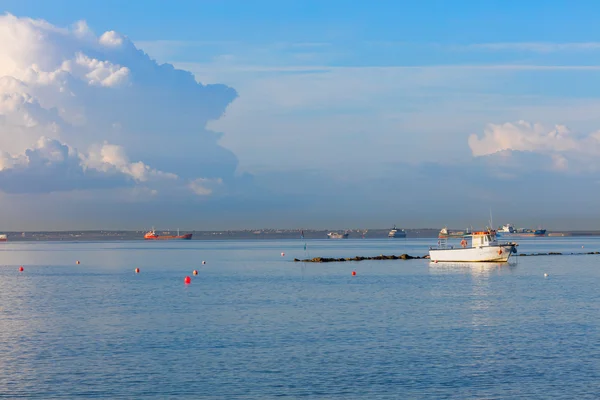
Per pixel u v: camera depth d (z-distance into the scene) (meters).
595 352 46.72
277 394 37.19
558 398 36.31
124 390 38.03
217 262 184.88
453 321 60.88
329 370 42.03
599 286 95.62
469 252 147.75
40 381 39.91
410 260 174.62
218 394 37.22
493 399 36.19
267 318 63.59
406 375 40.81
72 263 186.50
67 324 60.88
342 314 66.06
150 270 148.88
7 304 78.00
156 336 53.91
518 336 52.84
